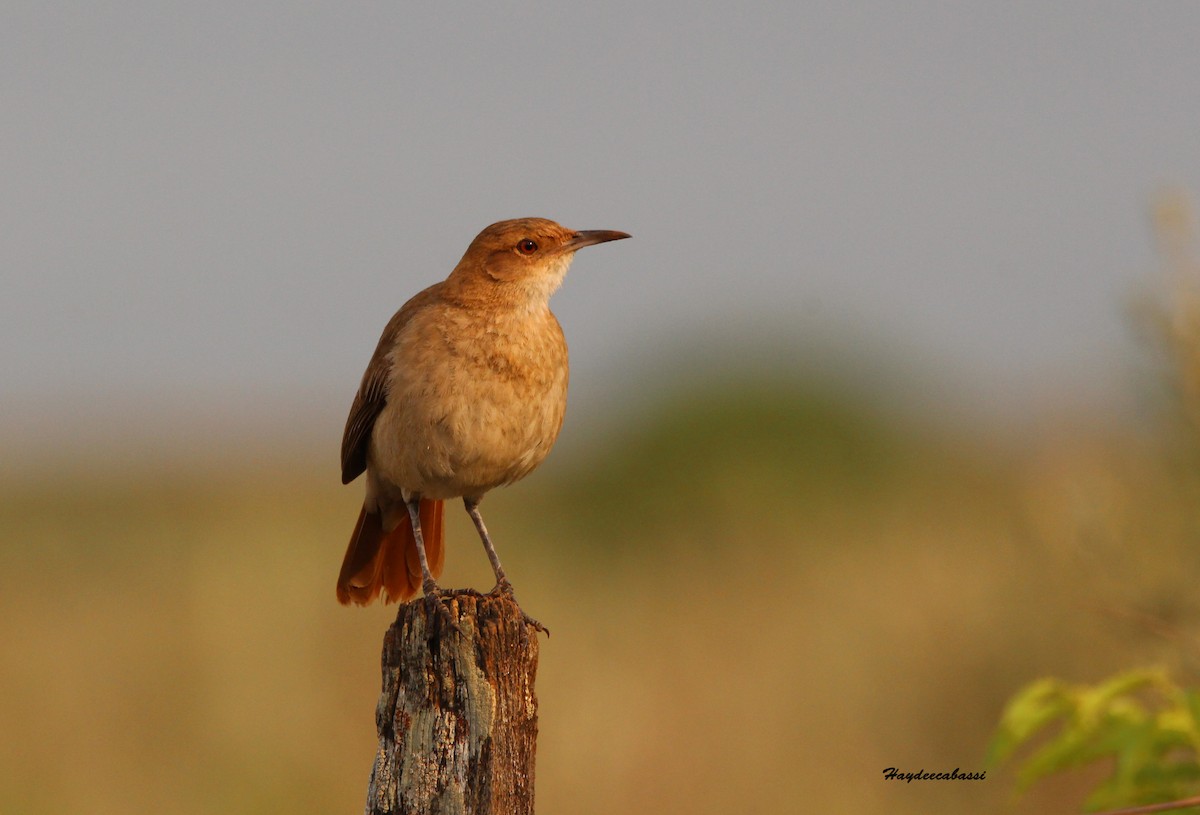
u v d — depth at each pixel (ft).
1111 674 40.11
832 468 73.61
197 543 72.18
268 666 48.11
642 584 61.36
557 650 49.98
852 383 80.79
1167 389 22.35
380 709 21.04
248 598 56.34
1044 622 42.32
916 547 54.44
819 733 41.98
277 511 87.15
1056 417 29.50
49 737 44.16
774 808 38.91
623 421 79.46
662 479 74.18
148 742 43.50
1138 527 22.29
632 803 39.11
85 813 39.83
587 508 75.66
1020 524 45.98
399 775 20.58
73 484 120.78
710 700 44.57
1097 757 19.75
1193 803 17.89
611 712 43.14
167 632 52.85
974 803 38.32
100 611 59.00
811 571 56.29
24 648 53.31
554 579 64.28
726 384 78.54
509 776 20.54
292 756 42.24
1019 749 39.17
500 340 28.43
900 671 44.09
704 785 39.91
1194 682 21.34
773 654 47.57
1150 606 21.75
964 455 82.38
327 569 61.21
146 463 141.79
